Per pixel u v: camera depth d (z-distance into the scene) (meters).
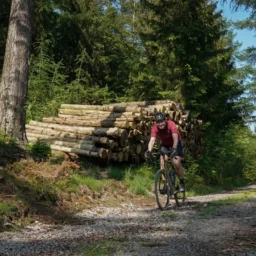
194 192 11.29
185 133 13.93
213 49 17.89
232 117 20.34
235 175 16.56
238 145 17.00
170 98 17.34
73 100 15.15
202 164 14.82
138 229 5.54
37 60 15.33
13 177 7.14
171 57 17.20
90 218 6.77
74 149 10.06
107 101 17.53
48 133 11.00
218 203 8.07
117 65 22.34
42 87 14.20
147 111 11.54
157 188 7.63
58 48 19.94
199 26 17.03
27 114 12.76
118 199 8.70
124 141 10.60
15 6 9.20
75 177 8.51
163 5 17.83
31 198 6.75
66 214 6.79
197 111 17.72
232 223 5.75
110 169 10.13
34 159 8.52
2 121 8.90
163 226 5.71
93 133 10.48
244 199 8.55
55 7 19.64
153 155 7.96
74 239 4.95
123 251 4.24
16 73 9.05
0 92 9.05
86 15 20.23
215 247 4.34
